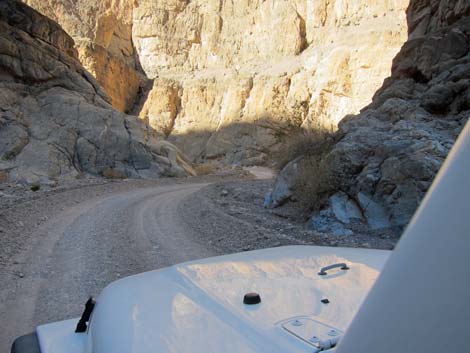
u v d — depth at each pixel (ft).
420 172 33.63
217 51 261.65
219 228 35.12
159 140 138.51
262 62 245.04
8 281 21.09
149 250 28.30
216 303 6.33
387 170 36.70
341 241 28.45
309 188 41.96
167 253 27.43
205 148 236.22
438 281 2.45
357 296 6.44
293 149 52.01
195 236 33.01
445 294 2.38
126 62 275.39
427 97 49.21
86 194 64.95
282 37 237.45
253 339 5.22
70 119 112.78
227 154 225.15
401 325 2.59
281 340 5.13
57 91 119.14
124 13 276.82
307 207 41.68
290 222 41.34
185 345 5.20
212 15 264.52
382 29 187.83
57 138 106.01
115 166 112.78
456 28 56.75
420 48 60.80
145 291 7.20
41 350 7.19
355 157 40.27
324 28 223.10
